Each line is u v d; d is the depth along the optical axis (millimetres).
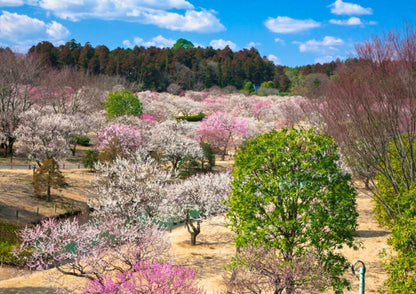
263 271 19328
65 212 42875
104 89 110562
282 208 19344
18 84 65500
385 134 21844
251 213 19703
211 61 181875
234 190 20375
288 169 19500
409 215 17219
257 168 19656
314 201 20500
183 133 69625
